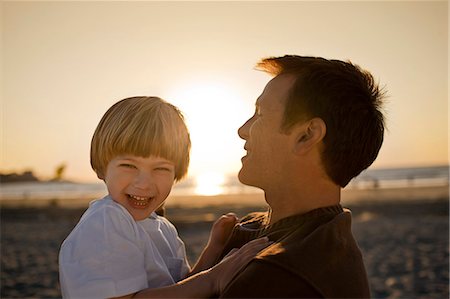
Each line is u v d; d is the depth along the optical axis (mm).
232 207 33344
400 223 21703
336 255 1589
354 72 1792
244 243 2055
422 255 13773
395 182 49156
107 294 1778
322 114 1725
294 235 1658
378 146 1805
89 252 1835
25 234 22172
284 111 1788
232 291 1535
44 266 13914
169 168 2137
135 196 2070
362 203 31969
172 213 29625
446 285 10422
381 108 1851
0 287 11375
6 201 43188
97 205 2021
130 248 1902
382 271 12062
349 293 1535
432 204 29953
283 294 1483
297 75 1806
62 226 25422
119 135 2053
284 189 1821
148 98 2211
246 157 1905
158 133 2072
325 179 1781
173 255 2246
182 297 1740
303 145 1745
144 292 1819
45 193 49125
